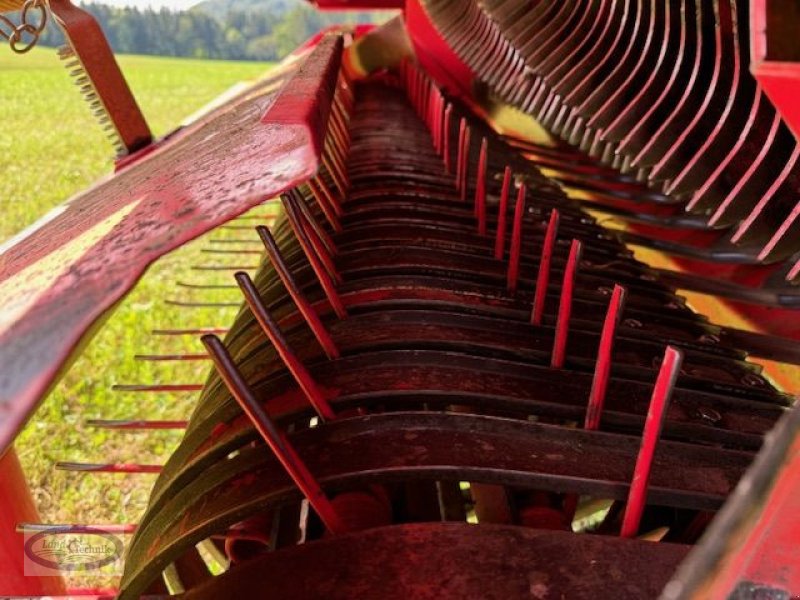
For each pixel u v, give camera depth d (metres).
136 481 5.45
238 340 3.21
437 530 1.64
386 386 2.28
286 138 1.47
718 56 2.74
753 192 2.42
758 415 2.41
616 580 1.51
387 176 5.18
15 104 17.52
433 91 6.93
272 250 2.35
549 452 1.91
